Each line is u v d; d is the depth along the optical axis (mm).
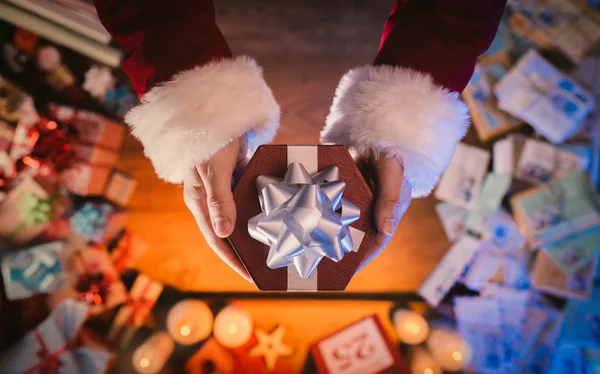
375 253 439
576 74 734
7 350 663
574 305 717
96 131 715
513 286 730
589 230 710
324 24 764
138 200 736
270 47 760
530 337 717
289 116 750
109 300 701
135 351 683
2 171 685
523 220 724
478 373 709
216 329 680
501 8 428
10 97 686
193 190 418
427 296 725
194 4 410
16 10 683
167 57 401
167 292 729
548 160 726
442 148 408
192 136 382
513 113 734
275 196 373
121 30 411
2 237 684
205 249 735
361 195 413
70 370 661
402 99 395
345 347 690
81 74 729
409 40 417
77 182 712
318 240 364
